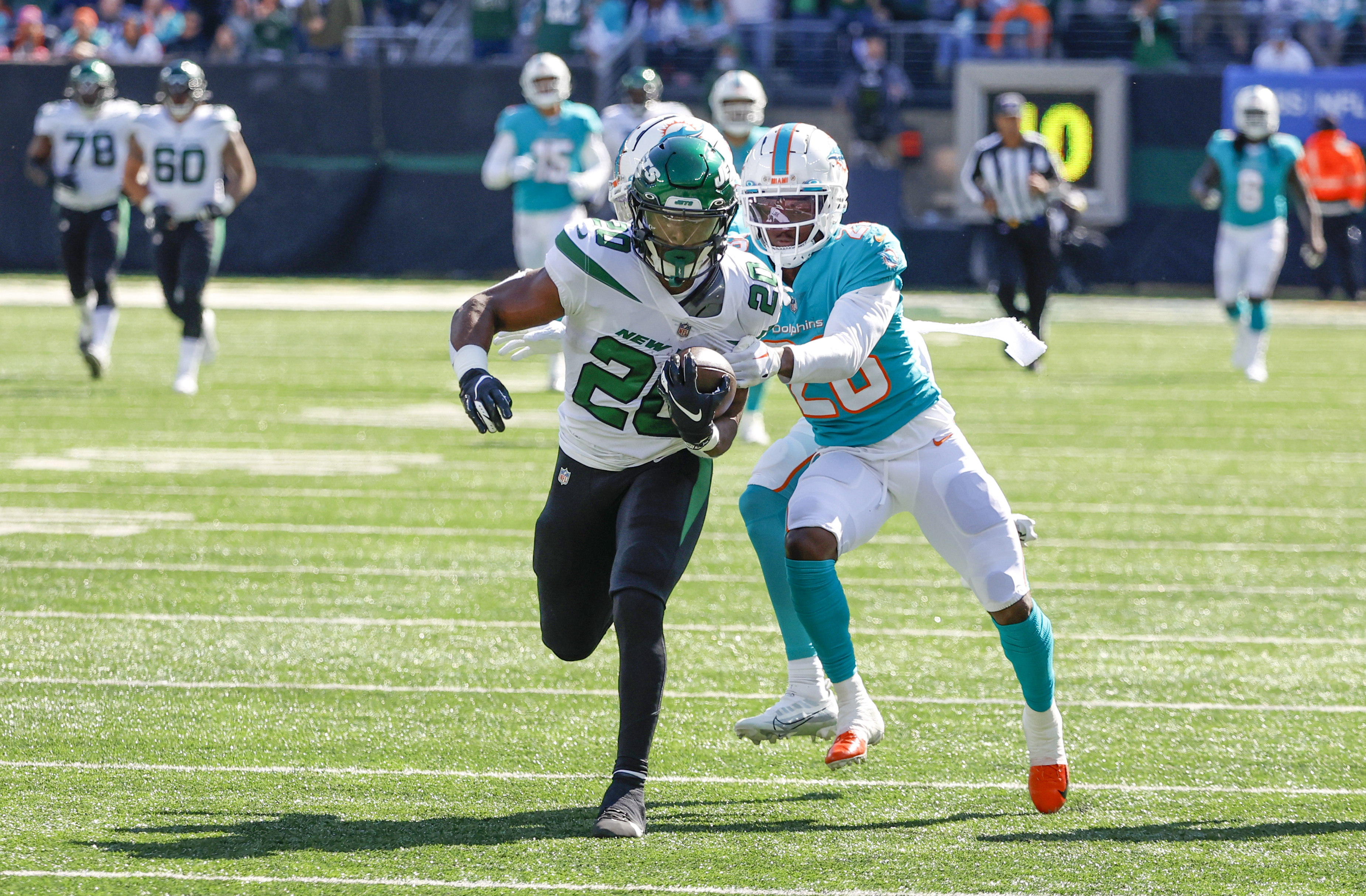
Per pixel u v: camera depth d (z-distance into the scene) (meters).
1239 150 42.41
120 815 11.96
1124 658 17.25
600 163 38.94
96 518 23.69
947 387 40.66
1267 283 42.28
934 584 20.69
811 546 12.41
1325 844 11.65
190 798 12.41
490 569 21.12
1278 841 11.70
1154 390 40.38
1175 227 67.00
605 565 12.77
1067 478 28.30
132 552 21.58
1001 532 12.47
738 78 30.22
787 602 13.50
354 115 67.50
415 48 72.50
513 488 26.66
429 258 68.19
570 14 70.06
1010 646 12.32
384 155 67.81
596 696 15.63
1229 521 24.83
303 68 67.25
